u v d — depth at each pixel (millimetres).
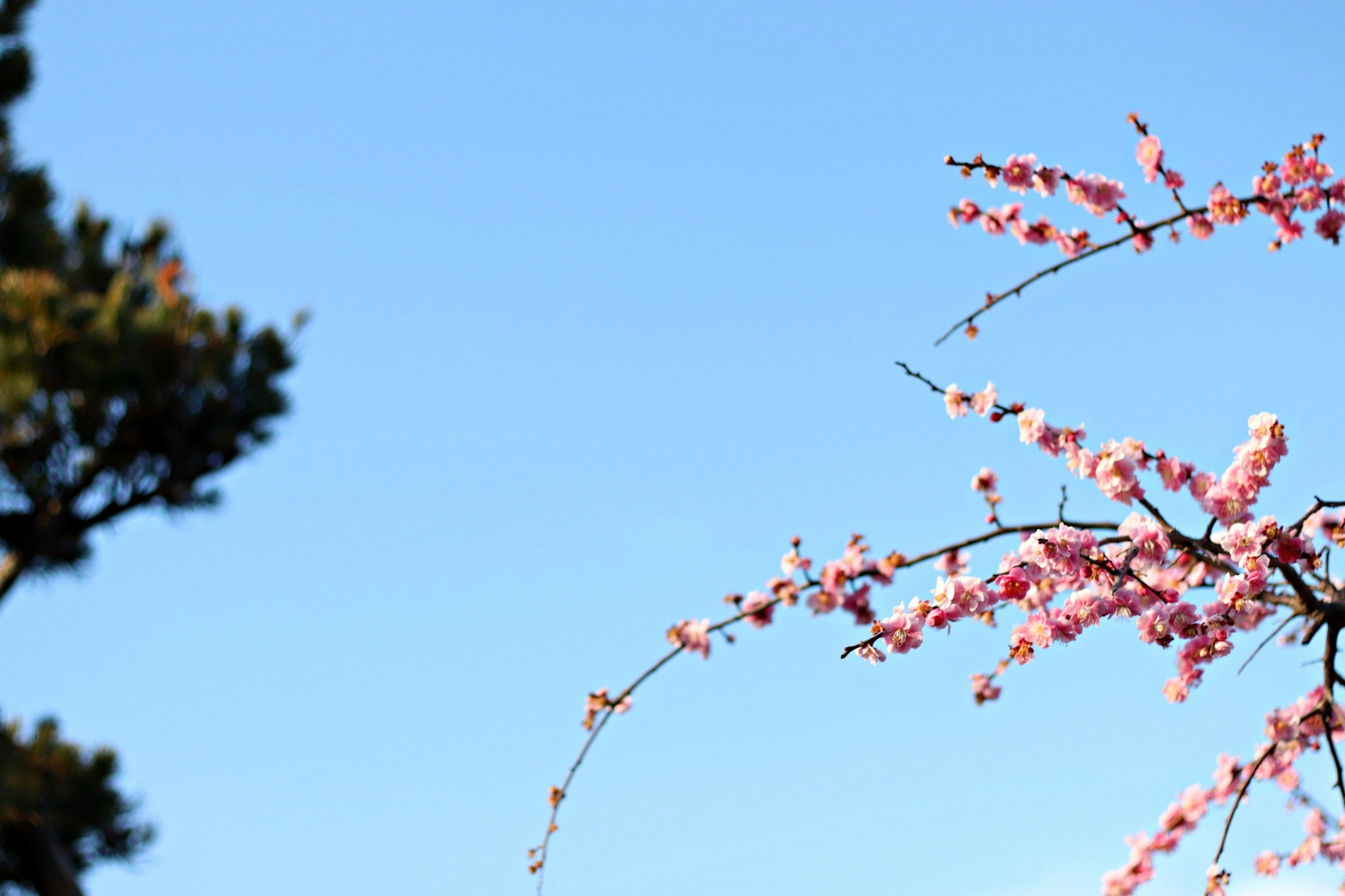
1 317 3479
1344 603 5375
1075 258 5336
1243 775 6820
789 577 5109
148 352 3529
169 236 4582
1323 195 5246
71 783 3627
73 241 4500
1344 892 6266
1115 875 6699
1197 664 6008
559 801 5184
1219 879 5957
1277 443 5285
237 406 3676
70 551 3604
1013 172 5496
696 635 5090
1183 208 5316
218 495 3773
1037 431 5340
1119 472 5273
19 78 4891
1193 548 5359
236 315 3902
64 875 3516
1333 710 6129
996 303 5383
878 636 5199
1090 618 5559
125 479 3635
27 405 3326
